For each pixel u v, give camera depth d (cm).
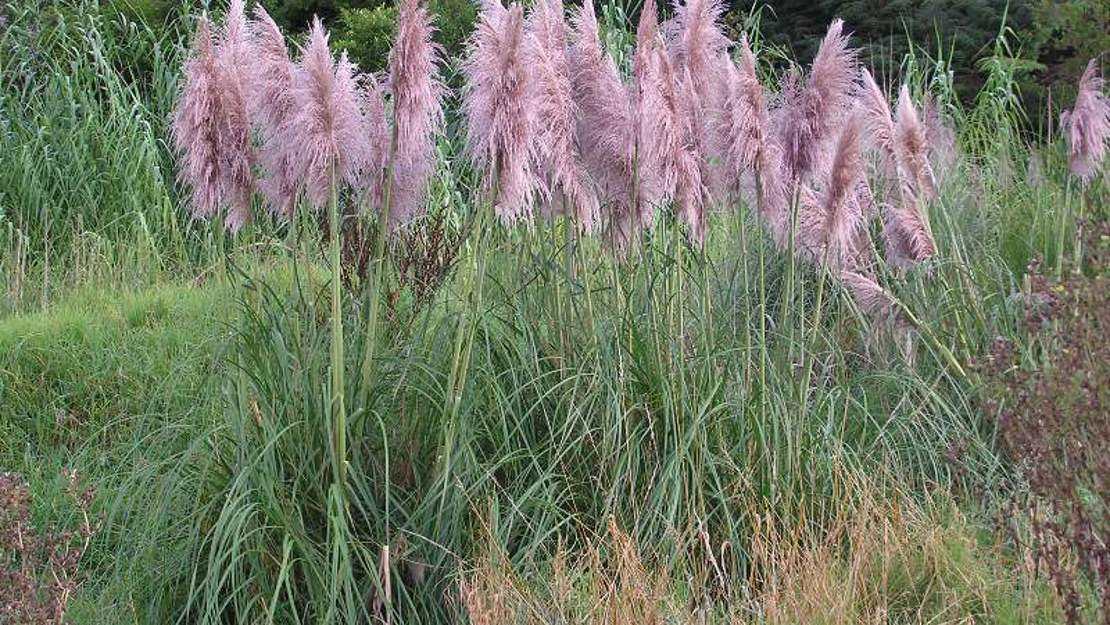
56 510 667
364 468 579
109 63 1284
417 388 580
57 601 497
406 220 610
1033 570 537
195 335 825
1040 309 623
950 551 573
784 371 643
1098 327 507
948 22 1611
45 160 1168
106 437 770
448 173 934
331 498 533
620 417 586
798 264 783
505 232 676
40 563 550
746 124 629
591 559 548
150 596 575
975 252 831
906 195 772
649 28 628
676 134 622
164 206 1155
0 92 1225
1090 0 1403
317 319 623
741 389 622
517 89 560
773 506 593
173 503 588
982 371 651
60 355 846
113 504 623
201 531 571
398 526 566
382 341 610
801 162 651
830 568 555
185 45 1355
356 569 561
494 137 567
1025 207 916
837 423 673
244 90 589
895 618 545
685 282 676
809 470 612
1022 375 546
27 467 734
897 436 684
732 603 559
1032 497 582
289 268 813
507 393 620
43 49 1280
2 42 1262
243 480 538
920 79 1192
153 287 1016
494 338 625
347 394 570
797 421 625
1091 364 502
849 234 686
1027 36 1562
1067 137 789
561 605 519
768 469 604
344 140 570
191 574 561
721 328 678
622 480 597
